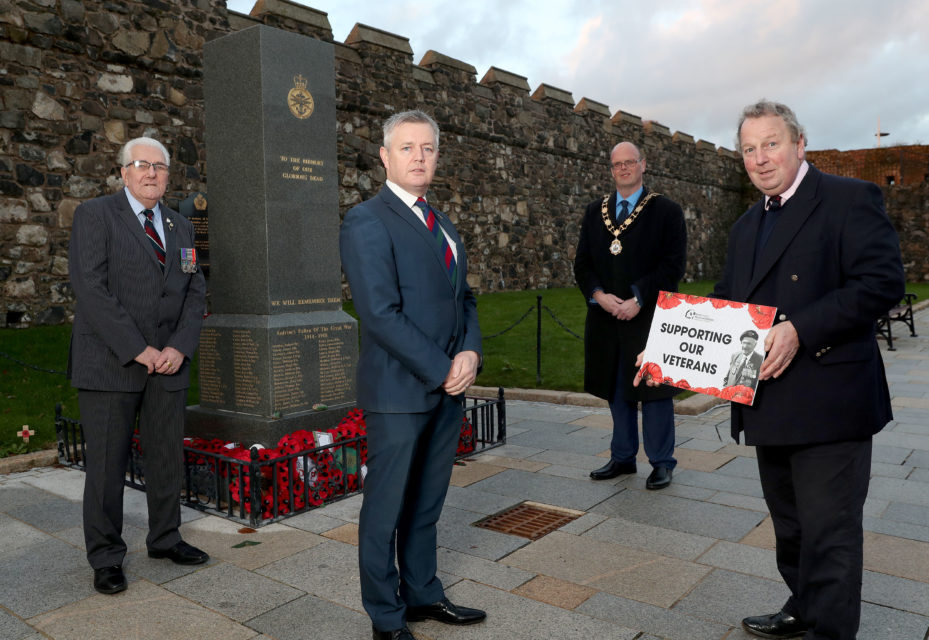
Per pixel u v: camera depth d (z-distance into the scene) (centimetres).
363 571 228
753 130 212
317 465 386
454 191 1603
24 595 271
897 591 268
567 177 1969
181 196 1026
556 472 443
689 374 224
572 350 923
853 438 204
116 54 944
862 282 198
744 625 239
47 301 888
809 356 208
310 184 452
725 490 401
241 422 428
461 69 1598
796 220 212
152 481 301
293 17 1185
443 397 236
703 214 2702
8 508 377
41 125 878
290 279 439
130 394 289
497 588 275
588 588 275
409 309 228
